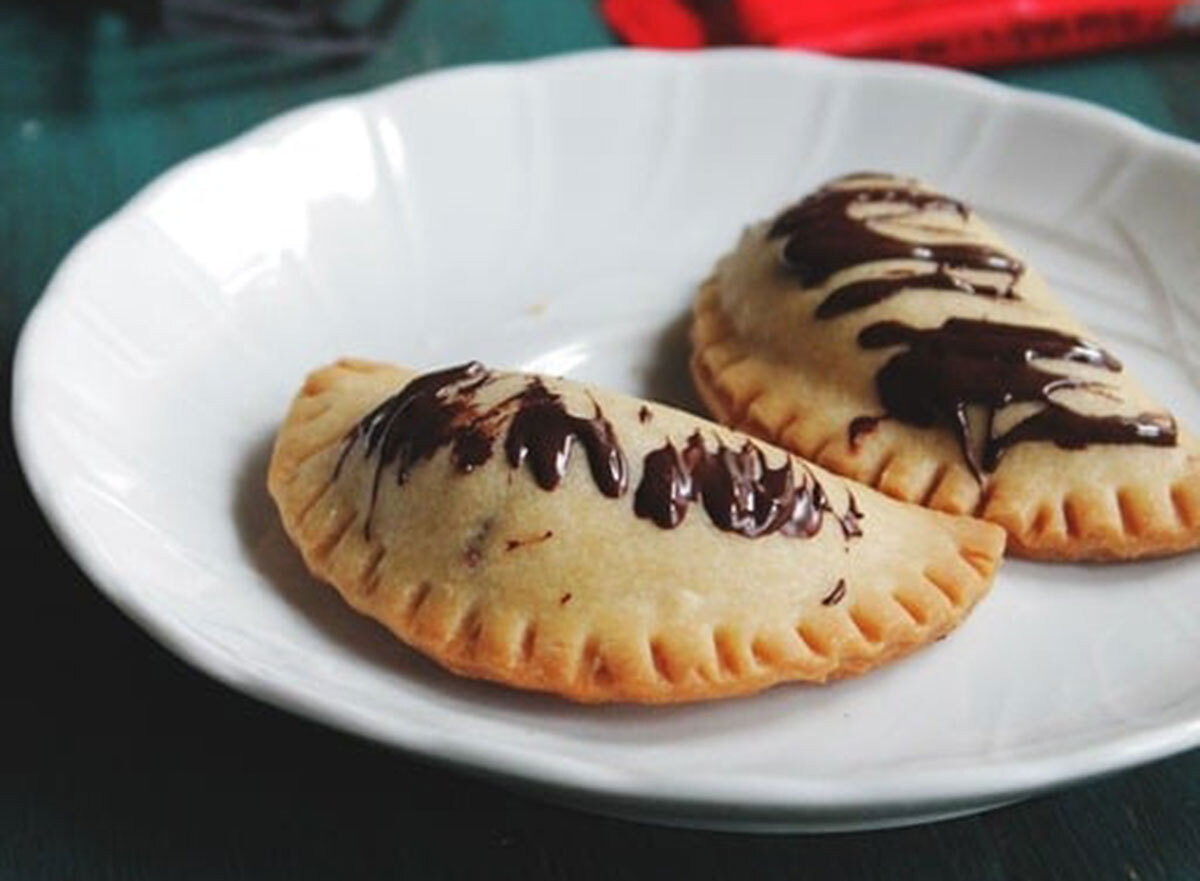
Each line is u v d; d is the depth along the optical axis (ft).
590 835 1.13
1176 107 1.78
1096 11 1.82
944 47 1.80
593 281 1.50
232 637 1.12
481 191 1.54
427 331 1.44
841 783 1.02
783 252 1.38
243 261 1.43
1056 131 1.54
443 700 1.12
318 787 1.15
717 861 1.12
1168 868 1.12
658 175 1.57
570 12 1.90
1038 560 1.25
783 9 1.81
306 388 1.31
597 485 1.15
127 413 1.29
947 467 1.27
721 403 1.35
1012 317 1.32
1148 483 1.25
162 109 1.76
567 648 1.11
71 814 1.13
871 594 1.17
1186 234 1.48
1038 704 1.16
